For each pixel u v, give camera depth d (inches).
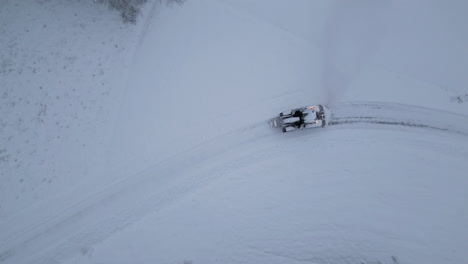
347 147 485.7
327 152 485.4
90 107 496.4
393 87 500.4
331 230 449.4
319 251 440.5
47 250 449.4
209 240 451.8
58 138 476.4
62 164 472.1
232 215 461.1
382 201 459.2
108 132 493.4
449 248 435.8
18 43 482.9
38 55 488.1
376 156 478.9
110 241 453.1
